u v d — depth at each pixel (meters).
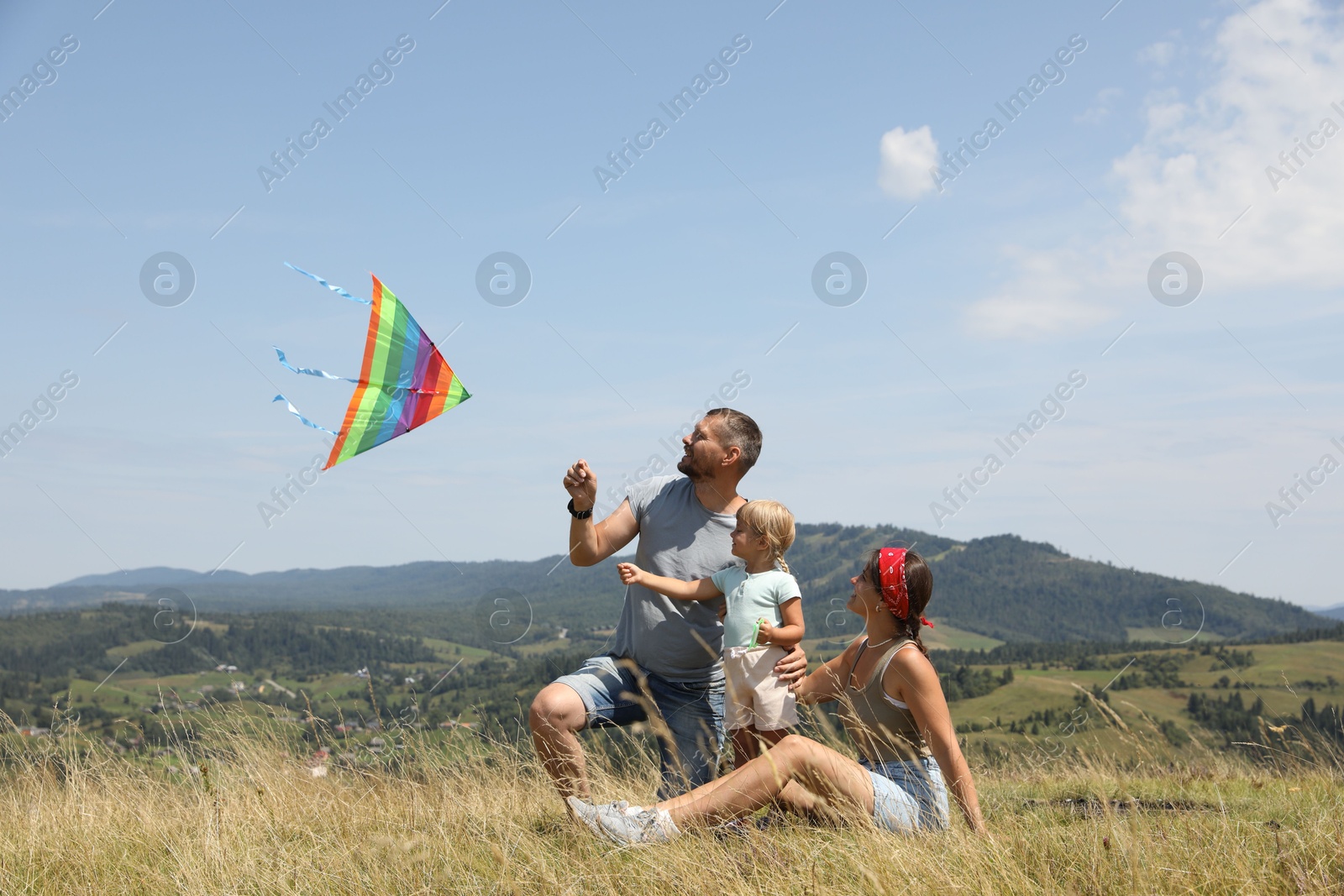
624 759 3.90
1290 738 4.84
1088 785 4.18
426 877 2.94
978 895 2.40
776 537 3.56
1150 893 2.38
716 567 3.78
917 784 3.07
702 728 3.83
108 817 3.87
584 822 3.18
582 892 2.71
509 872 2.92
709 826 2.98
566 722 3.45
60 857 3.41
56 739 4.55
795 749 2.98
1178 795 4.16
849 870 2.61
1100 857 2.58
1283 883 2.43
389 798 3.95
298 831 3.56
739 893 2.53
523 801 3.91
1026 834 2.87
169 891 3.02
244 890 2.96
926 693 3.06
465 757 4.20
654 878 2.70
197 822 3.71
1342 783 4.34
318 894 2.89
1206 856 2.60
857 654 3.40
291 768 4.25
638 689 3.73
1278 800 4.05
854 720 3.21
